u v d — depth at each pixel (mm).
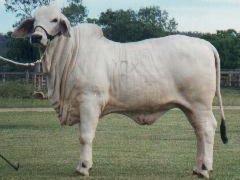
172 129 20438
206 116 11070
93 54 10867
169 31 53812
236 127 21594
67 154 14383
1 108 30328
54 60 10898
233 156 14195
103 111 11000
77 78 10781
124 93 10883
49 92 11039
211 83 11031
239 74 46781
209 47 11172
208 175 11047
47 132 19453
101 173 11477
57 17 10812
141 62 10914
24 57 45344
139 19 54094
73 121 11055
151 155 14195
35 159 13547
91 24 11156
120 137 18016
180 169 12086
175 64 10938
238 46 53344
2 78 42688
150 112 11125
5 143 16547
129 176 11133
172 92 10977
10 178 10977
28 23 11117
